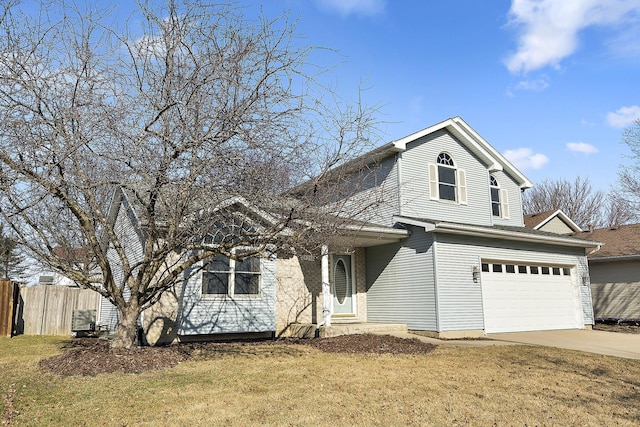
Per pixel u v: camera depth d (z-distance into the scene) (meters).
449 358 9.68
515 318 15.41
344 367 8.50
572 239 17.09
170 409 5.72
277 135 7.99
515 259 15.74
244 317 12.44
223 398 6.24
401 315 14.46
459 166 16.83
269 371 8.06
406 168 15.26
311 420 5.34
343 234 11.29
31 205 7.45
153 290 9.20
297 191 8.70
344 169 9.24
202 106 7.64
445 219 15.91
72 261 10.52
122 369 7.84
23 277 19.16
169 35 7.90
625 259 20.08
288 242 8.96
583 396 6.72
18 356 9.98
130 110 7.54
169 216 8.11
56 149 7.21
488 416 5.64
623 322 19.67
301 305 14.09
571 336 14.37
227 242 9.32
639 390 7.18
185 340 11.73
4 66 7.18
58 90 7.45
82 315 14.59
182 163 7.64
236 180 7.85
